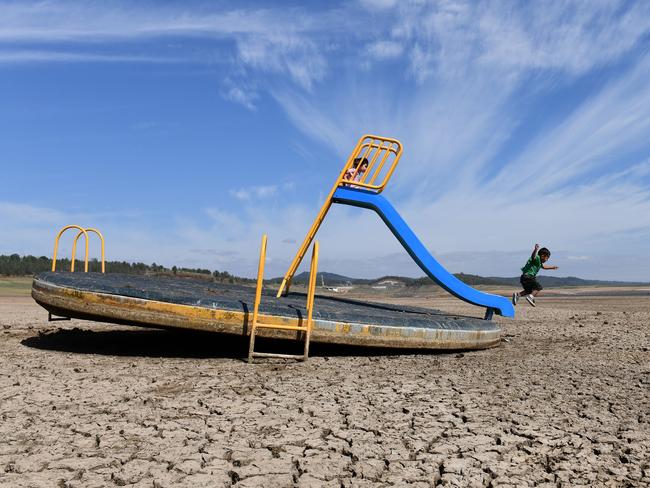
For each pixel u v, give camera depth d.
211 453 4.17
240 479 3.76
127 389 6.14
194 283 11.56
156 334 11.36
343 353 9.39
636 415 5.45
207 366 7.75
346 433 4.73
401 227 10.38
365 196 10.31
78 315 8.17
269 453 4.22
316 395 6.03
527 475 3.93
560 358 9.10
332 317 8.60
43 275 8.66
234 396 5.91
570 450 4.43
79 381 6.52
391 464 4.06
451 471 3.97
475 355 9.48
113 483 3.61
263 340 9.59
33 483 3.58
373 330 8.88
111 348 9.30
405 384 6.72
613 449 4.47
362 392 6.23
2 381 6.46
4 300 24.34
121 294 7.95
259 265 8.06
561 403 5.88
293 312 8.38
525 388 6.59
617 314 18.53
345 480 3.75
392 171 10.31
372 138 10.31
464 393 6.27
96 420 4.94
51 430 4.65
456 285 10.78
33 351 8.79
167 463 3.96
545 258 12.69
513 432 4.84
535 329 13.77
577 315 18.27
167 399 5.72
